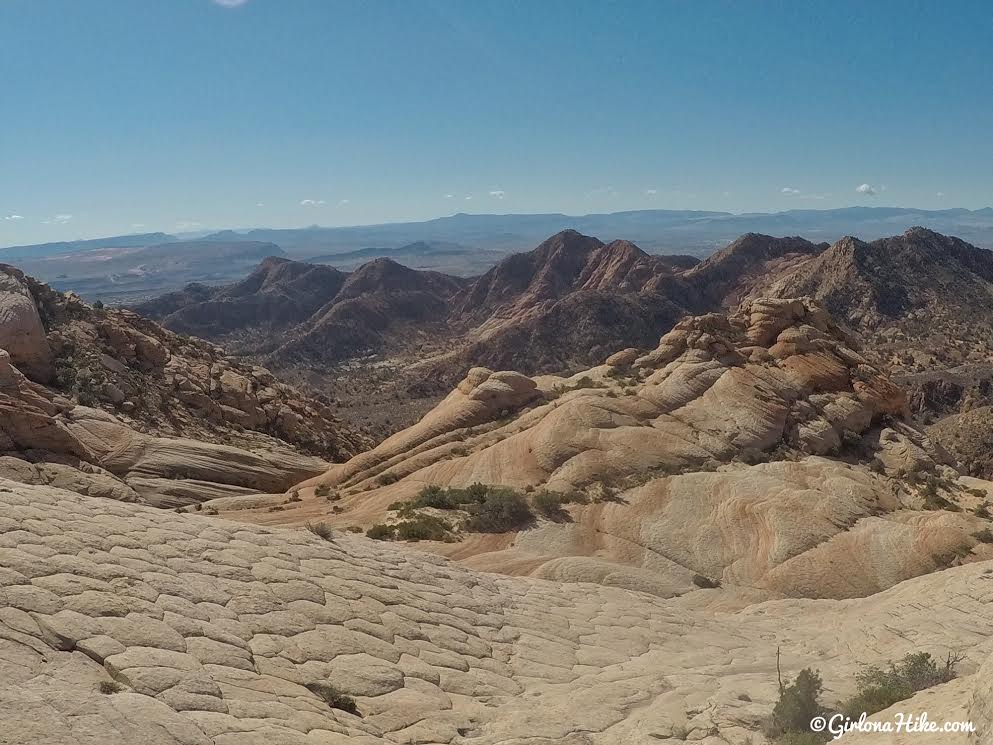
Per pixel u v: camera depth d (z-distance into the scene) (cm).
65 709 831
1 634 984
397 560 1905
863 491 3331
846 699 1155
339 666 1257
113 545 1359
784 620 2238
